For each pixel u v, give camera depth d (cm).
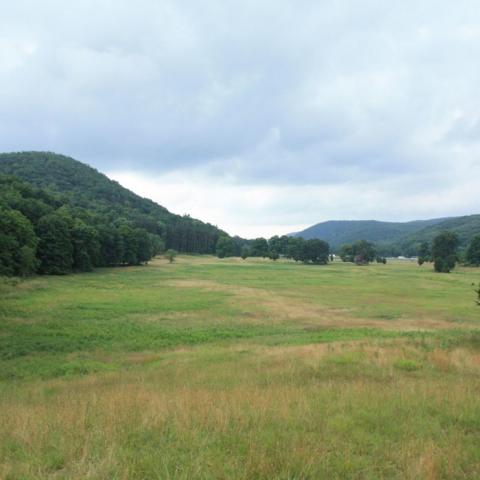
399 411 846
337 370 1425
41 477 518
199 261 15362
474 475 554
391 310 4434
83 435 679
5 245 6294
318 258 15600
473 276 9969
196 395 979
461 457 602
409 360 1540
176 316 3709
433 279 9050
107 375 1597
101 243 10425
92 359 2073
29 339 2483
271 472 533
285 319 3738
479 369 1428
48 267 7938
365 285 7531
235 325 3353
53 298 4497
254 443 628
